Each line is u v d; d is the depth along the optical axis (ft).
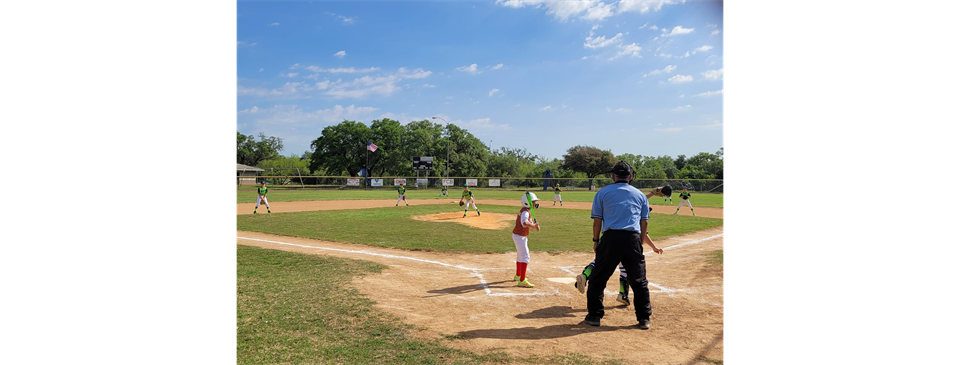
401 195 92.32
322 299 19.80
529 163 345.92
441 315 17.87
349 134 239.91
